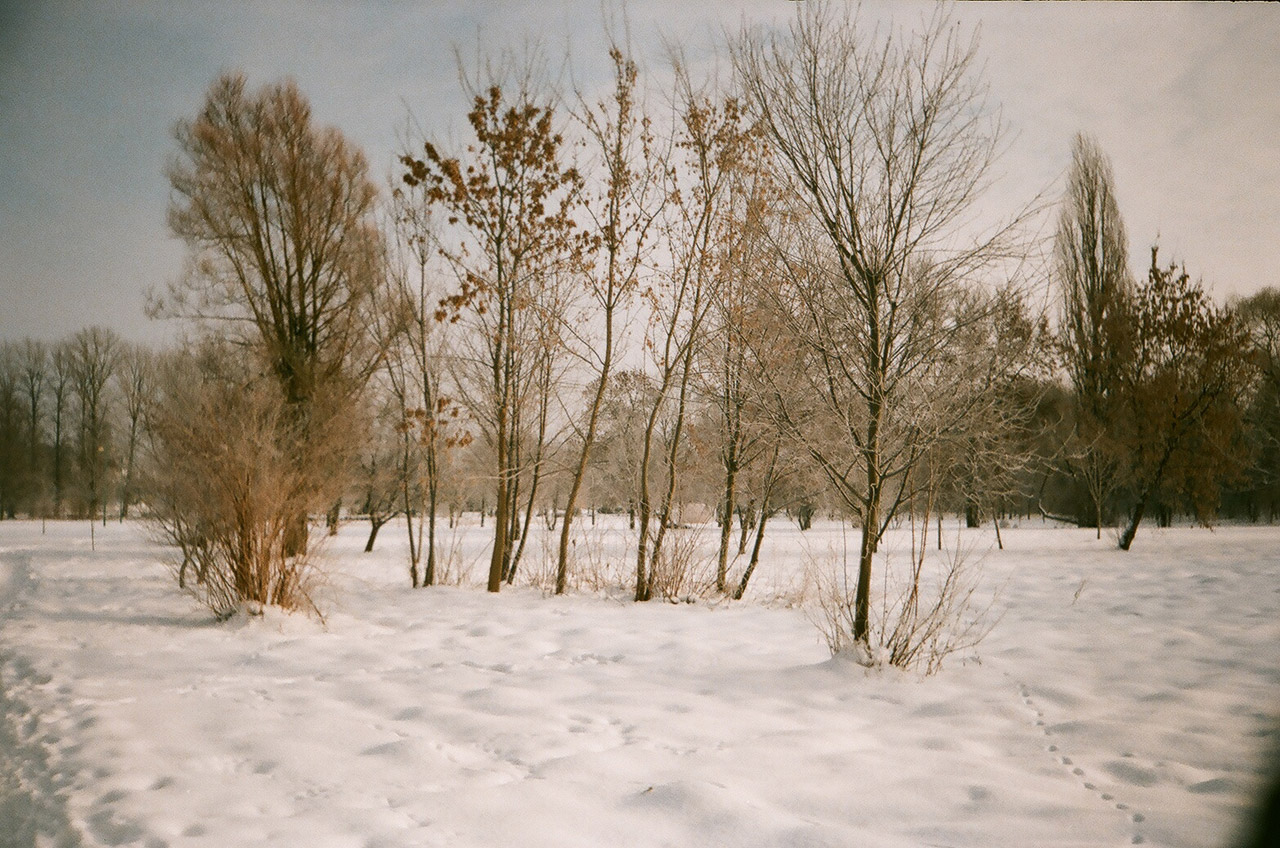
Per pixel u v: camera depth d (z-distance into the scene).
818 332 7.99
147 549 23.41
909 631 7.72
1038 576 15.38
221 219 20.62
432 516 15.59
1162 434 21.17
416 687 6.88
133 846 3.68
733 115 12.59
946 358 7.80
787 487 13.62
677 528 14.03
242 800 4.29
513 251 14.41
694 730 5.56
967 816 4.00
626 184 13.77
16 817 4.23
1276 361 26.95
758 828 3.82
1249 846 3.55
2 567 19.95
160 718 5.92
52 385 45.81
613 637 9.47
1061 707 6.11
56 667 7.78
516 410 15.10
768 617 11.21
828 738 5.36
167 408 12.22
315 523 11.48
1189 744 5.08
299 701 6.46
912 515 8.10
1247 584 12.98
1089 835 3.73
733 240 12.10
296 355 20.30
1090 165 28.47
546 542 16.02
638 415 15.42
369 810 4.09
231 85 21.03
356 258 21.03
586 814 4.02
